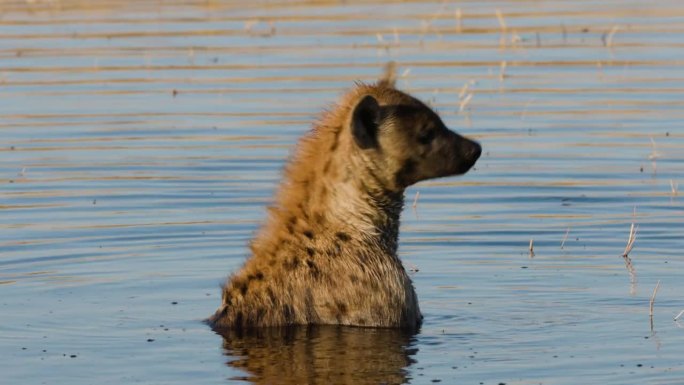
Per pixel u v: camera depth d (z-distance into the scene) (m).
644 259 25.70
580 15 54.47
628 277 24.33
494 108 38.75
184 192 31.19
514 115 37.94
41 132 36.84
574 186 31.53
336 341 20.14
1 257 25.86
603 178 32.12
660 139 35.41
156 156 34.38
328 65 44.16
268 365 18.98
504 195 30.94
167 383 18.19
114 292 23.41
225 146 35.16
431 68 43.88
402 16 54.25
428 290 23.59
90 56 46.50
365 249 20.97
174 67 44.72
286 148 34.88
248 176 32.56
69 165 33.59
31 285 23.88
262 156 34.22
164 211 29.64
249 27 51.09
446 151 20.86
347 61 44.75
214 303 22.67
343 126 20.89
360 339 20.27
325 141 21.06
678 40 48.22
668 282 23.92
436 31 50.38
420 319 21.55
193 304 22.61
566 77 42.62
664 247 26.58
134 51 47.31
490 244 26.92
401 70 43.38
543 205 30.06
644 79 42.19
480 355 19.45
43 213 29.45
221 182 32.00
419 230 28.06
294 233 21.14
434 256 26.06
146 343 20.14
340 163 20.83
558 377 18.36
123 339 20.39
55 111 39.12
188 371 18.73
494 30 50.72
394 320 21.00
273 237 21.28
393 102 20.86
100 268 25.14
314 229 21.06
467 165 21.08
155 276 24.55
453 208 29.97
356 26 51.78
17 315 21.83
